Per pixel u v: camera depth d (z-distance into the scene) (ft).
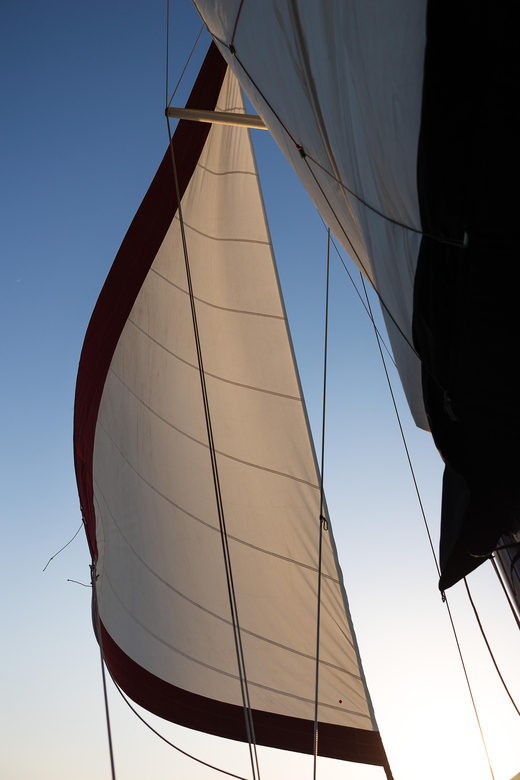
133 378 27.73
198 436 25.25
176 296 26.94
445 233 5.48
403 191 6.28
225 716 22.65
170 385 26.40
